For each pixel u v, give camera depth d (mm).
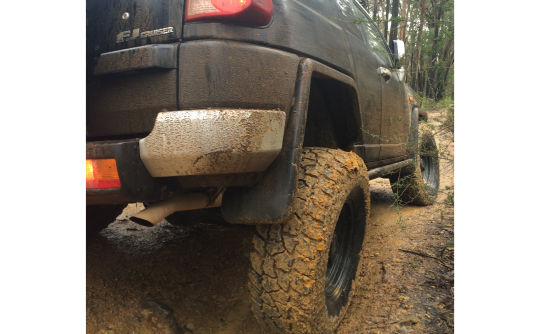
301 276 1474
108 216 2658
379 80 2719
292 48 1555
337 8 2236
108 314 1803
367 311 1970
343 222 2004
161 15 1312
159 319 1871
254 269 1553
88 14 1435
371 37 2908
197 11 1270
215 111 1218
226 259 2672
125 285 2094
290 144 1479
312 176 1638
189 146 1218
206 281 2365
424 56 3195
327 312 1685
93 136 1466
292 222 1516
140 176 1286
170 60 1276
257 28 1391
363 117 2381
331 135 2232
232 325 2004
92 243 2584
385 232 3066
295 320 1516
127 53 1309
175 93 1284
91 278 2074
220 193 1703
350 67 2150
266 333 1926
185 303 2102
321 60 1793
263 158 1344
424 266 2375
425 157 4062
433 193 3867
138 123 1360
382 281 2244
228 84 1275
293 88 1520
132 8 1360
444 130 2744
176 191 1436
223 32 1292
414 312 1898
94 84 1429
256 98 1352
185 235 3018
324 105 2154
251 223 1491
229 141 1224
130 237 2891
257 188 1476
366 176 2012
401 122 3262
